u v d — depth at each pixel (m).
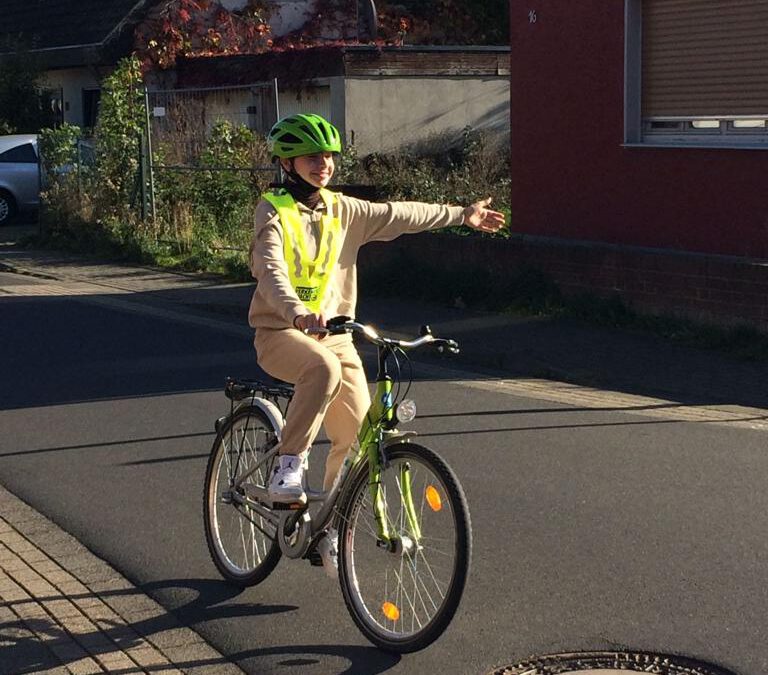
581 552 5.96
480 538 6.19
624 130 14.03
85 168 20.95
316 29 28.33
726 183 12.95
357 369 5.18
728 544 6.04
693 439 8.09
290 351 5.05
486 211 5.33
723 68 13.05
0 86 28.31
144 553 6.15
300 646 5.00
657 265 12.09
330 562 5.12
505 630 5.08
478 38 29.81
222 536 5.80
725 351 11.00
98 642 5.05
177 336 12.42
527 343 11.52
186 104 21.67
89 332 12.70
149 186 19.77
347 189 16.66
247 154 19.66
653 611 5.23
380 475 4.89
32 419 9.05
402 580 4.96
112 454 8.05
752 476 7.21
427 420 8.72
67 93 29.28
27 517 6.78
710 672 4.66
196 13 26.94
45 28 29.05
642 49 13.89
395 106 23.78
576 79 14.59
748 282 11.23
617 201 14.23
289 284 4.92
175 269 17.77
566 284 13.08
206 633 5.14
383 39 28.81
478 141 23.84
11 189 24.73
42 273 17.61
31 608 5.43
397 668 4.77
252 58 24.88
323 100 24.06
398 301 14.12
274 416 5.46
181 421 8.88
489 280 13.71
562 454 7.74
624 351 11.10
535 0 15.03
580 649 4.88
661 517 6.47
